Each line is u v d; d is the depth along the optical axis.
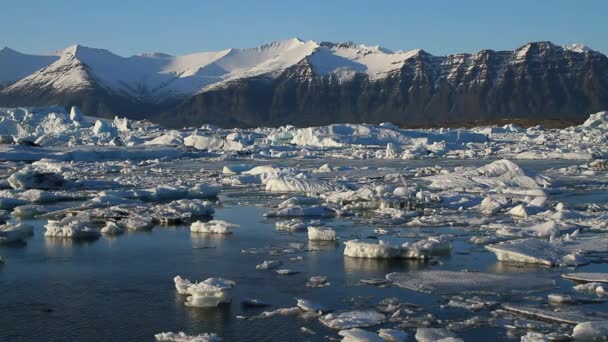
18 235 22.86
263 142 95.44
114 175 48.84
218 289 15.33
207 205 28.50
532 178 39.12
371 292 16.25
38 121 107.94
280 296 16.03
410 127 159.38
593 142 88.19
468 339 13.18
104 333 13.76
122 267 18.92
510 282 16.83
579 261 18.77
